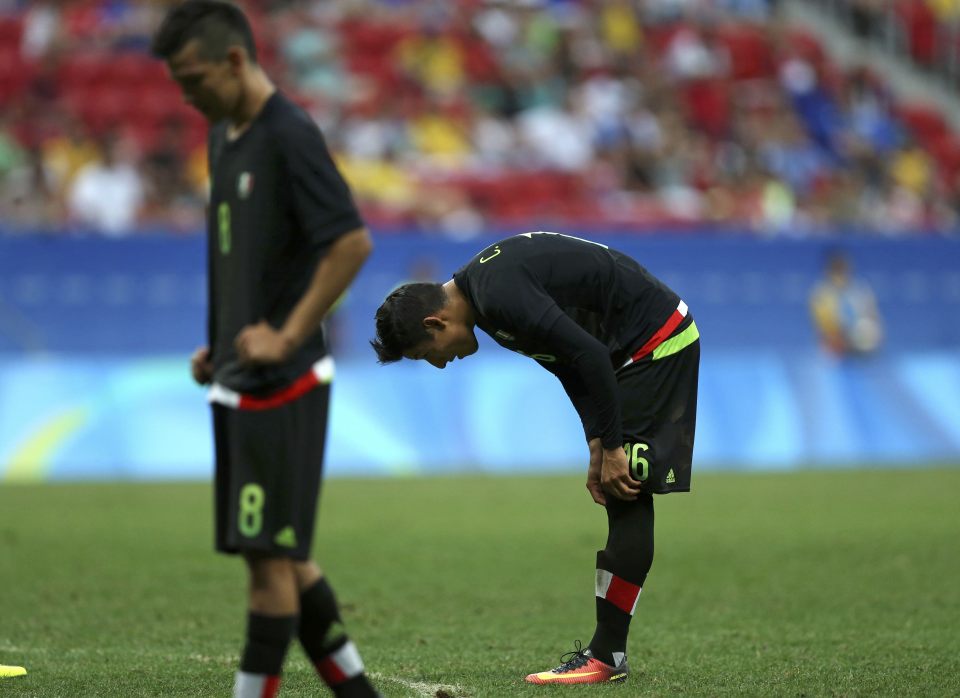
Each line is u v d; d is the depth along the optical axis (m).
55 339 56.34
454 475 44.56
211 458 45.50
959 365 50.62
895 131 75.62
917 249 60.41
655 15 80.00
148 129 66.69
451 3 78.38
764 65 77.75
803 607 20.98
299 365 12.15
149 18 72.50
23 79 68.62
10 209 60.00
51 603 21.56
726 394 48.38
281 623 12.24
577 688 15.16
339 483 41.84
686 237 58.69
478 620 20.16
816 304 54.88
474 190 64.06
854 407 49.16
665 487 15.67
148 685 15.31
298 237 12.26
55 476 44.16
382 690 15.05
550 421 47.81
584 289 15.61
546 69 73.69
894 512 33.50
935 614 20.23
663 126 70.75
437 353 15.26
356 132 66.06
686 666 16.50
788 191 67.81
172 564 25.83
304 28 73.44
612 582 15.69
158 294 56.81
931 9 83.00
